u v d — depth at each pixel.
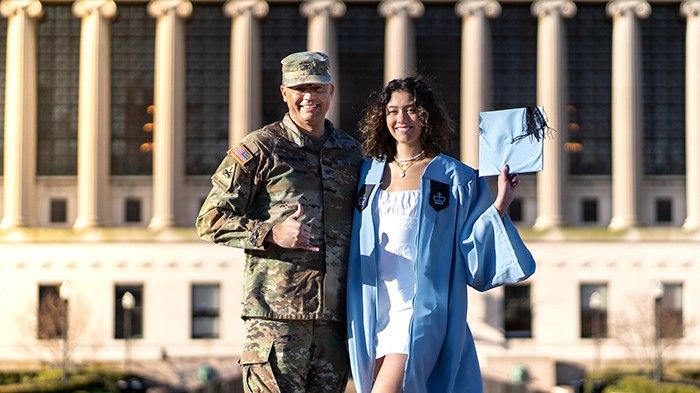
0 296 140.38
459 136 142.62
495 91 143.62
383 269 23.34
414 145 24.11
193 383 137.25
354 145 24.52
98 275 140.62
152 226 142.00
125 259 140.62
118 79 144.75
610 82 144.38
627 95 141.50
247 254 23.66
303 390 23.28
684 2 143.00
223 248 141.12
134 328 140.38
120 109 144.88
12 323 139.50
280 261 23.33
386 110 24.14
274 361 23.05
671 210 145.75
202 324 140.88
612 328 139.25
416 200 23.55
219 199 23.59
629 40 141.75
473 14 141.00
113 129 144.75
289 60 23.94
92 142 141.88
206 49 144.25
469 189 23.69
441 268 23.25
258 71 142.50
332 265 23.45
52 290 140.88
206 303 141.00
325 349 23.61
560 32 141.75
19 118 142.50
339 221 23.75
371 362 23.17
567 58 144.38
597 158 145.00
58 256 140.75
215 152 144.38
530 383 132.12
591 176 144.88
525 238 140.50
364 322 23.23
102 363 138.88
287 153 23.78
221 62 144.38
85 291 140.50
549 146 141.12
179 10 142.25
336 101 142.00
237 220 23.25
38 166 145.50
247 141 23.89
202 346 140.00
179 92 142.25
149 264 140.62
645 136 145.50
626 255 140.50
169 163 141.50
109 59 144.00
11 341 138.88
